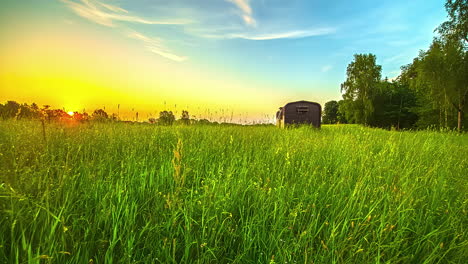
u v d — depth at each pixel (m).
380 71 57.16
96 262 1.94
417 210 3.10
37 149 4.37
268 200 2.95
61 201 2.64
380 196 3.29
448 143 8.89
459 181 4.16
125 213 2.43
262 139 8.41
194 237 2.38
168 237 2.32
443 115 41.91
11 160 3.14
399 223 2.65
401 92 62.34
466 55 31.48
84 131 6.66
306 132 11.95
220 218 2.58
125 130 7.49
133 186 3.33
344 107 60.72
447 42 32.97
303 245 2.27
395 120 61.03
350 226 2.61
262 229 2.57
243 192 3.29
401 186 3.58
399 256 2.38
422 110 47.31
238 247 2.31
